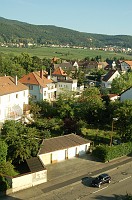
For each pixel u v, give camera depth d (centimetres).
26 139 4628
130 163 5256
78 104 7375
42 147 4959
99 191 4200
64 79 10831
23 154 4469
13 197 3872
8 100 6788
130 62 18400
